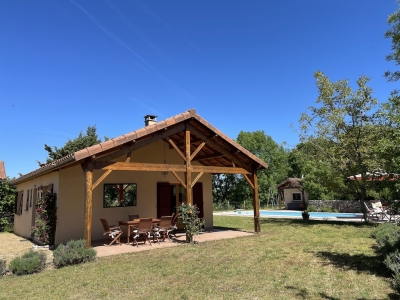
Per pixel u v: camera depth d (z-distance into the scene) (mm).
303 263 6305
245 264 6336
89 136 26031
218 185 41531
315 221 15977
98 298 4516
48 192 9906
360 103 13562
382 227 9289
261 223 15836
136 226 10070
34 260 6230
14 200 16703
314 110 15188
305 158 15922
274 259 6734
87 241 7367
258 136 39219
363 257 6605
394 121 5031
